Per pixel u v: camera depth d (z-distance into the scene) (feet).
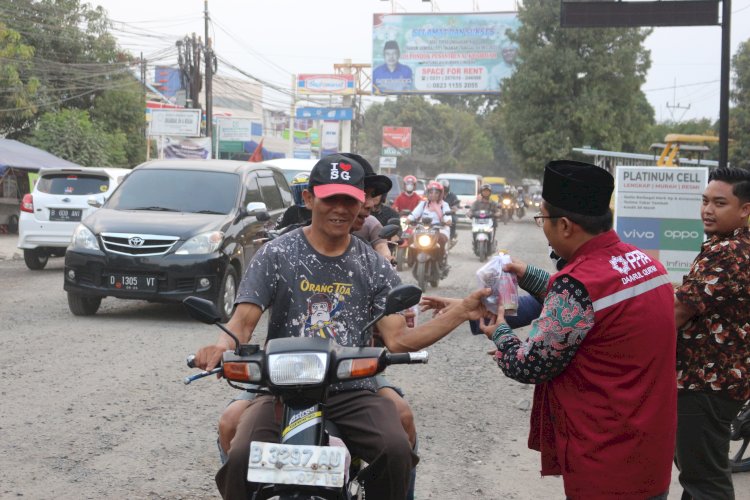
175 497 16.15
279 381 10.26
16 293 42.91
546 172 10.35
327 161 11.88
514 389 25.61
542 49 146.00
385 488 11.50
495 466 18.63
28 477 16.88
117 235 33.83
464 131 270.67
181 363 27.27
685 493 13.87
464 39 189.57
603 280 9.84
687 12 49.37
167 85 186.80
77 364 26.66
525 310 11.77
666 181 37.96
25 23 112.06
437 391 25.09
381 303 12.19
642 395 9.84
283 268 11.96
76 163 104.37
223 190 37.35
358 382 11.85
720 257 13.02
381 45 192.24
